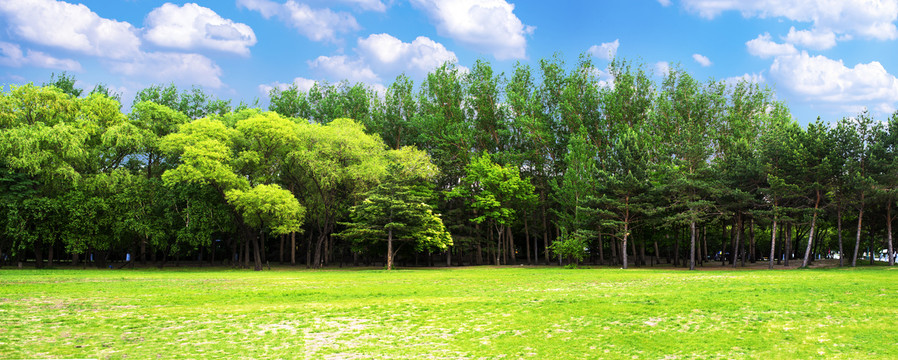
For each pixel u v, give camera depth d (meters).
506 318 16.64
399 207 49.00
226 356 11.98
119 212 47.41
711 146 56.66
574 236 52.72
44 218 44.78
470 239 60.50
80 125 46.31
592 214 50.72
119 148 50.12
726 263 63.41
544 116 62.69
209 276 36.78
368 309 18.70
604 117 60.59
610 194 52.25
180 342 13.33
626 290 24.77
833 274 33.03
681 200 49.25
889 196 41.31
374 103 70.44
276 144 52.34
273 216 49.47
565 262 67.88
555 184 56.34
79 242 45.44
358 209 51.81
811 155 43.16
